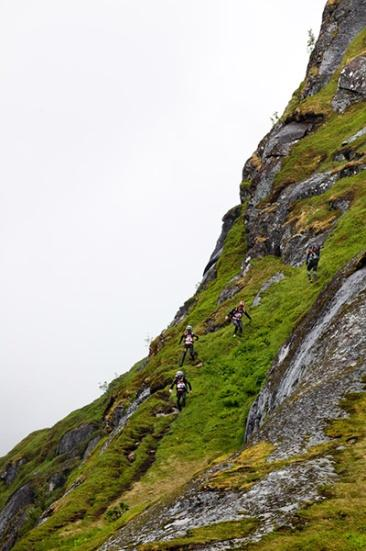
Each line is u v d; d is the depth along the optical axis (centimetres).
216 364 4959
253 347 4866
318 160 7981
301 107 9612
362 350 2517
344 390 2217
